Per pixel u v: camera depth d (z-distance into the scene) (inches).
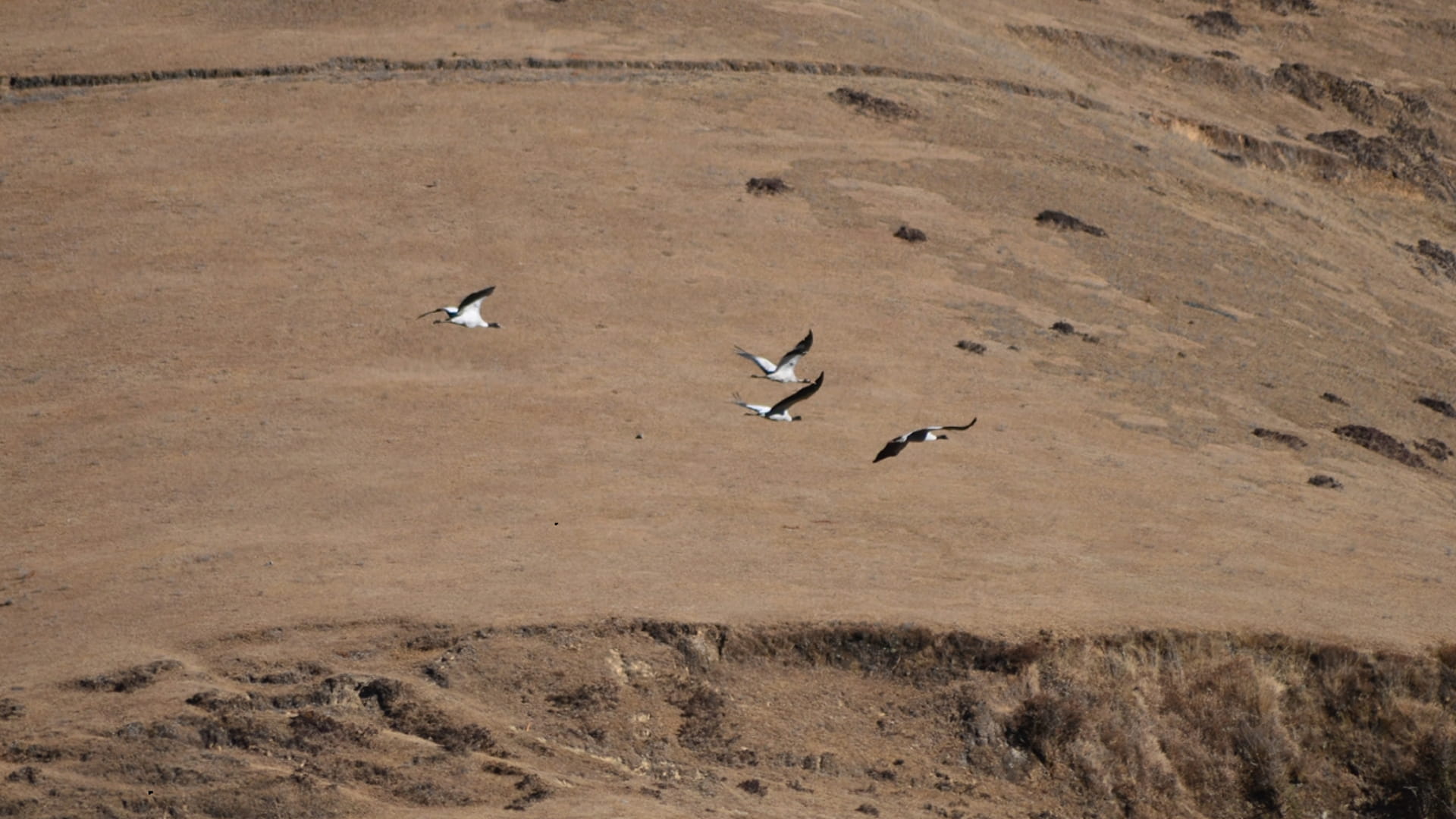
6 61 2436.0
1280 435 1685.5
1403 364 2117.4
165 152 2145.7
